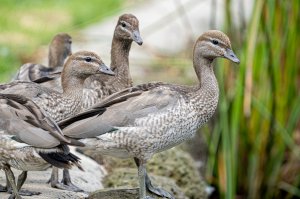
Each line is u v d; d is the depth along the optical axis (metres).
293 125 15.69
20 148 10.20
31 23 22.91
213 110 11.78
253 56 15.10
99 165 13.79
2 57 20.03
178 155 14.62
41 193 11.52
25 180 11.92
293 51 15.49
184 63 18.62
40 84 12.52
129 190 11.80
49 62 15.38
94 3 24.73
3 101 10.50
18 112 10.34
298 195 16.36
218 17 23.28
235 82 15.31
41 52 20.83
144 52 20.81
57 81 12.85
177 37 22.20
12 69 19.53
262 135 15.71
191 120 11.49
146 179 12.00
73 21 23.22
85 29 22.00
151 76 18.97
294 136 16.86
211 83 11.81
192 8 24.00
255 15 14.76
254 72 15.42
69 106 11.94
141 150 11.23
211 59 11.99
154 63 19.33
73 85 12.00
